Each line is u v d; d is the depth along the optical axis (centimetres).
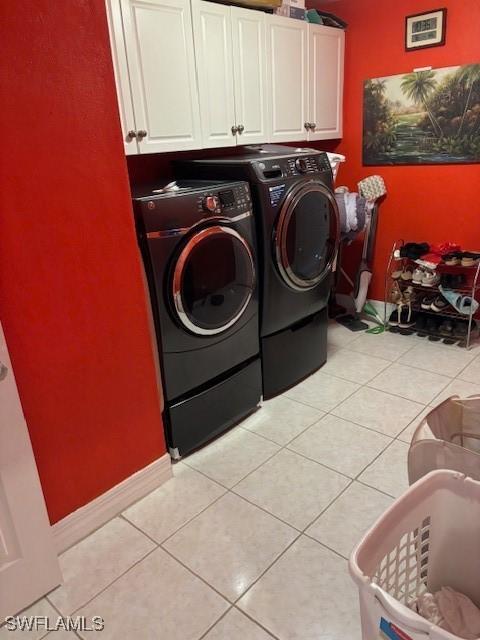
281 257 243
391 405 262
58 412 169
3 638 148
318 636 143
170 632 147
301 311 274
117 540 182
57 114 149
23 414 151
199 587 161
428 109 320
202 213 205
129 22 222
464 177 320
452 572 139
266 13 282
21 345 154
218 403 237
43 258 154
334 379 294
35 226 150
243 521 188
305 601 154
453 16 296
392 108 336
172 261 198
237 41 271
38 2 139
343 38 342
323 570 165
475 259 308
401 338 347
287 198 239
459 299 316
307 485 206
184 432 223
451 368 299
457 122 311
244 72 280
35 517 155
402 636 99
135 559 174
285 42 298
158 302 199
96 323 173
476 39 292
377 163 355
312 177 255
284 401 273
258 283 246
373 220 360
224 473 216
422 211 345
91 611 155
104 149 163
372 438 235
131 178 284
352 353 327
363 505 193
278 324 261
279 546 176
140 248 193
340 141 372
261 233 236
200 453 231
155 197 191
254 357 257
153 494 205
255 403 261
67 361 168
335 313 392
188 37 247
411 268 346
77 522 182
